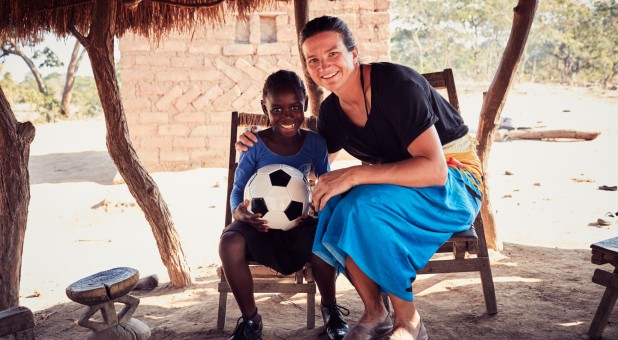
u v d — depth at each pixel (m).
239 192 3.04
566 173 8.65
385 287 2.41
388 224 2.41
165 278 4.49
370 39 10.15
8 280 2.98
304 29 2.66
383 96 2.58
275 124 2.92
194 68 10.20
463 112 18.91
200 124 10.27
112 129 3.89
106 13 3.72
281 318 3.34
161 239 4.05
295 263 2.89
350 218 2.41
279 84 2.86
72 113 32.97
